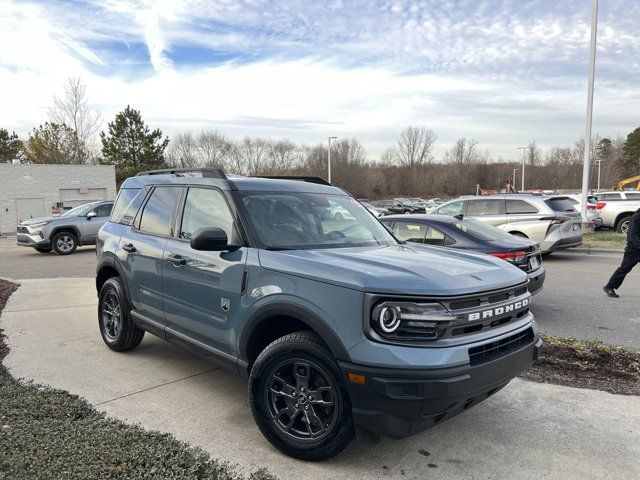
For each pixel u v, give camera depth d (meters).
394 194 99.75
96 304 7.61
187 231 4.12
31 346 5.38
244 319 3.34
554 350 4.96
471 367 2.69
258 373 3.16
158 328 4.37
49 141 44.59
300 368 3.04
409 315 2.66
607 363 4.70
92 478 2.57
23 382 4.22
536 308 7.26
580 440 3.34
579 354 4.83
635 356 4.77
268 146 79.56
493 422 3.61
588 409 3.83
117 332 5.13
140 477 2.61
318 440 2.94
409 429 2.66
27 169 34.12
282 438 3.08
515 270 3.43
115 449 2.89
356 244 3.84
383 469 2.97
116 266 4.97
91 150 45.12
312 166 80.56
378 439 2.85
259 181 4.12
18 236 15.64
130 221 5.02
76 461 2.72
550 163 110.81
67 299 8.02
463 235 6.90
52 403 3.63
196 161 76.56
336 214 4.16
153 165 54.53
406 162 109.00
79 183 35.91
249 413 3.73
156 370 4.66
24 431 3.10
